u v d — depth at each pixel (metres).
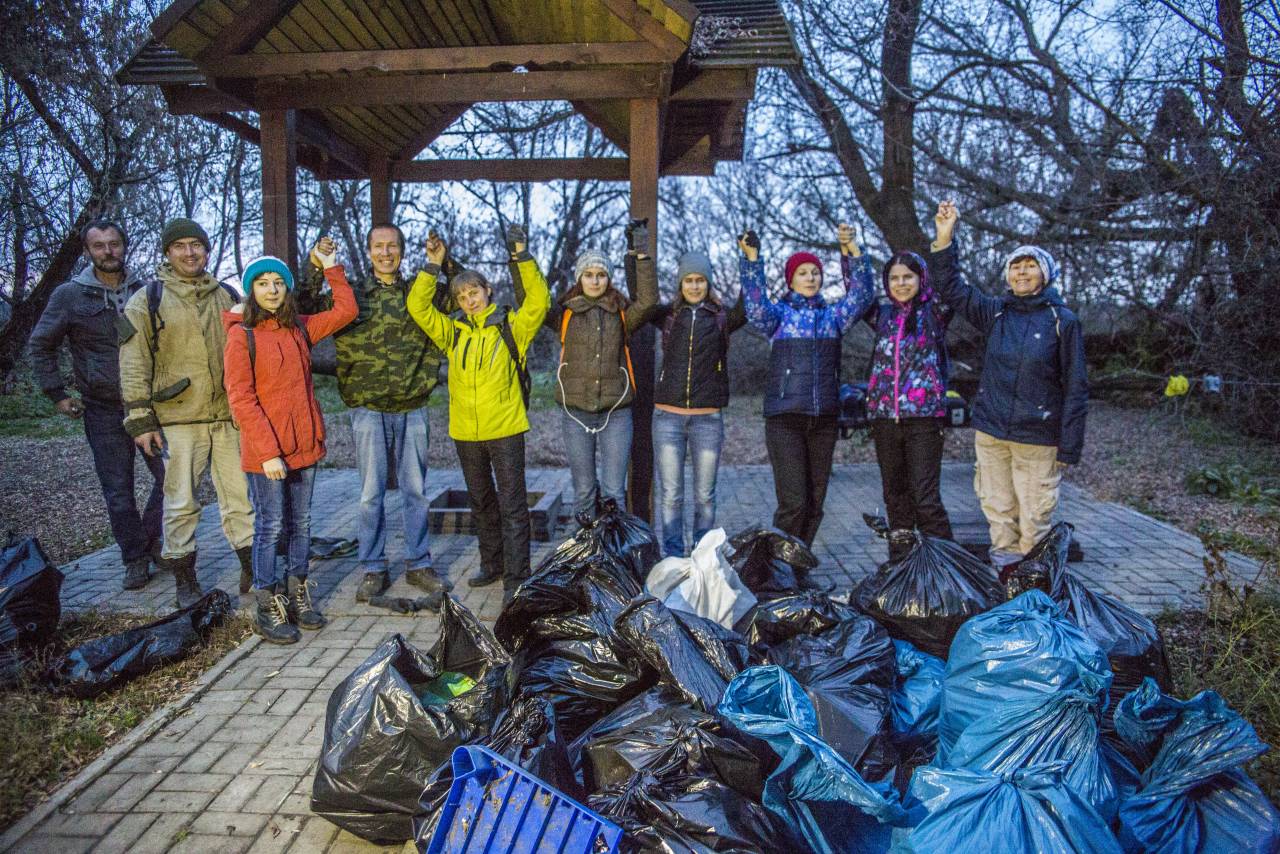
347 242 13.30
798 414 4.66
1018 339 4.51
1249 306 8.41
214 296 4.48
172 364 4.35
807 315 4.74
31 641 3.79
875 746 2.63
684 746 2.37
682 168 7.39
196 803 2.80
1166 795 2.39
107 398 4.73
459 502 6.59
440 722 2.57
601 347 4.65
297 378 4.20
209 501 7.14
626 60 4.45
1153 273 9.70
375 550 4.67
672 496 4.84
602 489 4.85
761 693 2.51
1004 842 2.06
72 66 8.14
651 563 3.88
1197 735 2.46
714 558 3.64
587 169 6.63
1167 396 9.71
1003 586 3.67
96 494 7.28
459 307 4.68
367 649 4.03
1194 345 9.90
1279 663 3.41
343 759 2.57
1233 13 7.50
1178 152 8.70
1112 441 9.83
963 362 11.18
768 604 3.41
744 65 4.85
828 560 5.41
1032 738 2.43
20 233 8.55
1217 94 7.89
